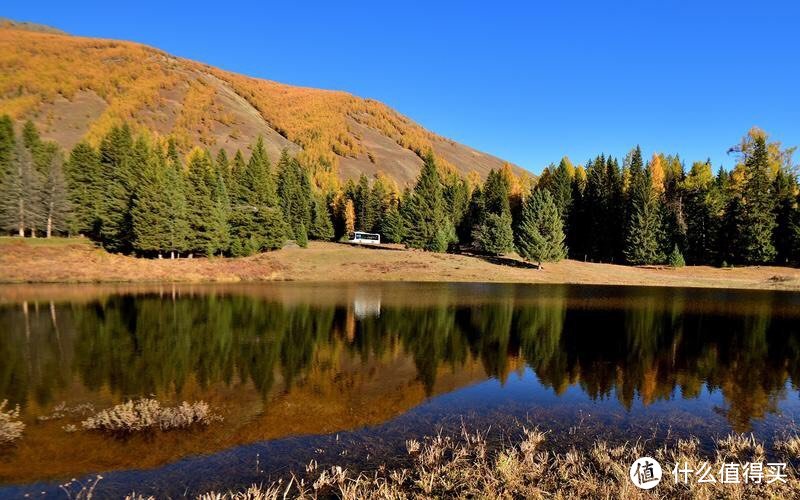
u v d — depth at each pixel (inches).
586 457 375.6
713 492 308.5
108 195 2340.1
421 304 1344.7
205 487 325.4
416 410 497.4
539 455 372.8
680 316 1161.4
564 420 470.6
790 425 460.1
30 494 311.7
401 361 716.0
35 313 1061.1
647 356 762.2
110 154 2600.9
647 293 1679.4
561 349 812.6
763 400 541.3
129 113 7815.0
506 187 3265.3
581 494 306.8
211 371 632.4
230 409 487.8
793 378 636.1
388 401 526.6
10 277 1627.7
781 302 1434.5
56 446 386.0
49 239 2105.1
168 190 2126.0
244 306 1222.9
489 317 1139.9
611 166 2874.0
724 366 700.0
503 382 611.8
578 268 2411.4
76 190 2378.2
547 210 2396.7
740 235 2353.6
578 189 3029.0
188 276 1872.5
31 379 584.1
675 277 2193.7
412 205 2938.0
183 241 2091.5
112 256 1989.4
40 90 7416.3
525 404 521.7
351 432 430.6
